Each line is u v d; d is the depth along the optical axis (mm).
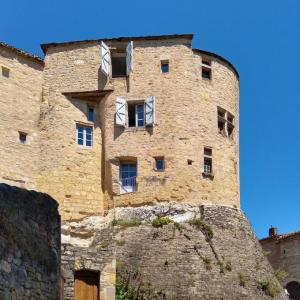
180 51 29578
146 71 29391
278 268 35375
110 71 29734
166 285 23094
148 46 29797
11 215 10586
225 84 30469
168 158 27844
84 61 30062
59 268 12555
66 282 18781
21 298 10539
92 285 19766
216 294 23141
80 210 27875
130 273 23547
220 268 24312
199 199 27516
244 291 24000
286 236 36281
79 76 29844
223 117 29953
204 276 23672
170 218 26484
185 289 22953
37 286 11250
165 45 29750
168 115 28547
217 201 28078
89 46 30281
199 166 28047
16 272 10422
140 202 27469
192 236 25234
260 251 27594
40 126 29125
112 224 26781
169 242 24812
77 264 19422
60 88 29734
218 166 28719
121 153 28375
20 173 27672
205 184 27938
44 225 11930
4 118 27859
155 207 27047
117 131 28812
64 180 28109
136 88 29219
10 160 27500
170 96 28844
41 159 28531
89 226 27453
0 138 27422
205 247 24953
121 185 28266
